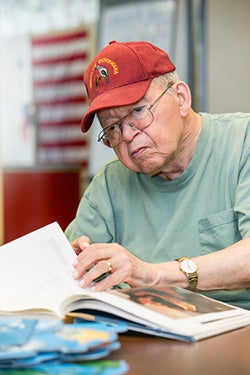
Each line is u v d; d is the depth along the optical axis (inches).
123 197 87.4
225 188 80.5
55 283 65.1
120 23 207.8
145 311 56.3
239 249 70.4
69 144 237.6
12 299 62.2
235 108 186.1
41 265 67.6
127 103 72.0
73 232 90.4
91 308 56.3
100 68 74.4
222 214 80.0
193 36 186.2
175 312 58.0
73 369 42.4
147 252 83.9
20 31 250.4
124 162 78.0
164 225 83.8
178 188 82.8
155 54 75.7
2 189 181.6
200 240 81.0
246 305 79.3
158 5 197.8
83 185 203.3
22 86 251.6
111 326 50.9
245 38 183.9
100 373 42.4
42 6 243.3
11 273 66.6
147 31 199.5
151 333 54.5
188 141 81.3
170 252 82.0
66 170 183.9
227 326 57.7
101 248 66.7
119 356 50.6
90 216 89.4
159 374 46.4
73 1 235.1
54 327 48.9
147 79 73.9
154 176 84.2
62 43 238.8
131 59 73.9
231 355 50.8
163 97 74.8
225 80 186.1
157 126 74.5
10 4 250.7
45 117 245.3
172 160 79.7
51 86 243.1
